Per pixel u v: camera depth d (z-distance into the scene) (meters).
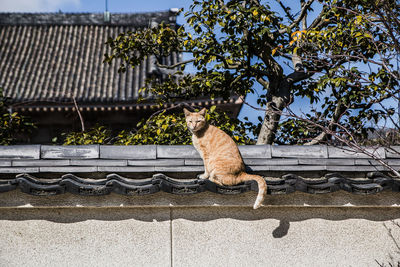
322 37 5.71
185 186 3.88
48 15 18.86
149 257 4.05
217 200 4.05
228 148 4.24
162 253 4.07
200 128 4.57
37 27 18.61
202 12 6.35
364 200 4.15
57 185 3.79
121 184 3.83
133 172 4.04
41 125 13.91
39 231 4.04
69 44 17.83
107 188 3.81
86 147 4.08
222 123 6.75
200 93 7.35
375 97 5.95
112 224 4.09
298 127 6.57
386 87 5.00
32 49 17.52
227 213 4.18
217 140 4.36
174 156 4.18
